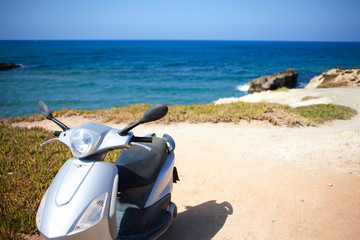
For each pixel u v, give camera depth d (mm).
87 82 44562
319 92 22750
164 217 3205
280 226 3889
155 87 40594
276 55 126750
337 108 14477
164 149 3740
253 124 10523
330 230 3756
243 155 6754
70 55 117062
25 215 3977
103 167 2508
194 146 7625
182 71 63562
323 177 5285
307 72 60531
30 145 7031
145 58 104250
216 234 3760
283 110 12867
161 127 10078
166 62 87688
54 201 2264
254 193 4824
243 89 39875
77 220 2172
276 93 23344
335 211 4180
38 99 30031
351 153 6410
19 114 22969
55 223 2150
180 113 11836
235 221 4043
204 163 6305
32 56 108250
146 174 3137
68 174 2404
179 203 4617
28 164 5855
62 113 12672
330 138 7746
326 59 102188
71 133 2467
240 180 5344
